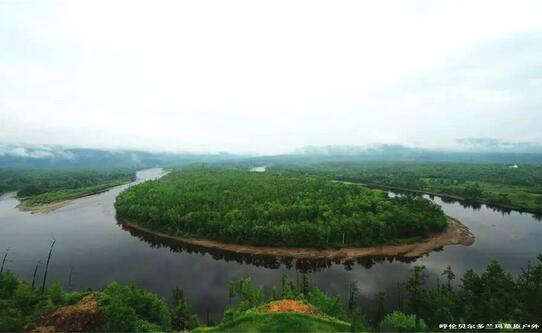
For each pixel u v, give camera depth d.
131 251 113.50
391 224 120.94
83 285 84.69
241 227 117.44
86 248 115.44
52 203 199.38
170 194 157.00
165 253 112.75
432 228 127.94
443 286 72.62
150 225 135.00
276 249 112.81
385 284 87.69
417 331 54.72
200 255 111.88
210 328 46.47
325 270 98.88
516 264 102.62
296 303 52.28
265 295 79.75
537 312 57.28
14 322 50.22
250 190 160.38
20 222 152.75
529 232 136.12
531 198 191.62
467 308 60.16
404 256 110.19
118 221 153.50
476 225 146.62
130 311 53.53
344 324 47.62
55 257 105.81
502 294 61.66
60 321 51.53
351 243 115.31
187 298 78.56
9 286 63.72
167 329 56.59
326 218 121.62
